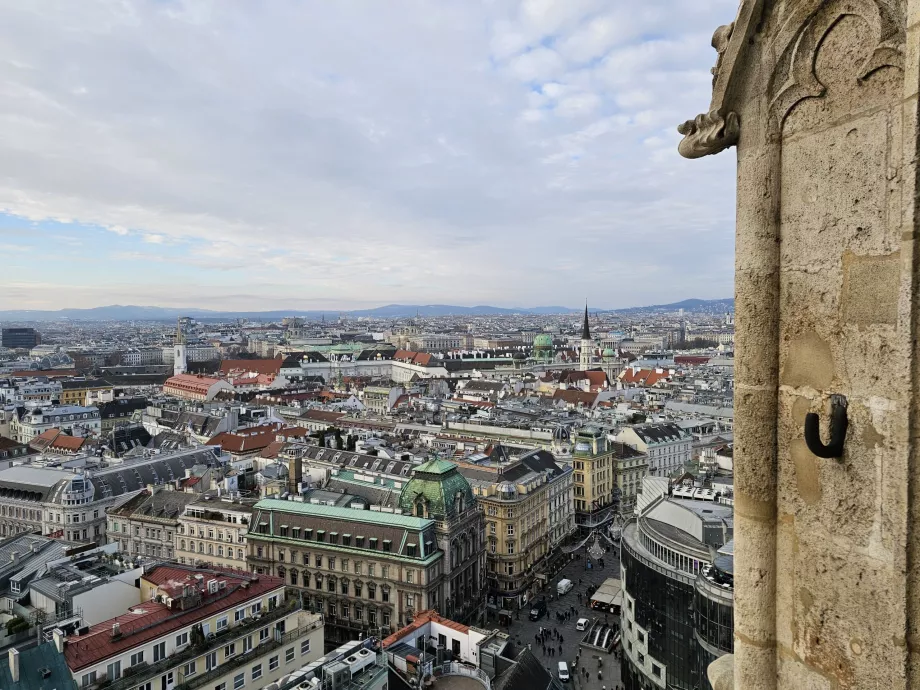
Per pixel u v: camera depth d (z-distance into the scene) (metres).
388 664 78.19
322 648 89.12
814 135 11.62
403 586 117.50
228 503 147.12
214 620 78.94
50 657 65.50
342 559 122.94
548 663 118.62
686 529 97.06
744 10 12.42
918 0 9.44
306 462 190.00
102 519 169.62
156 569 91.19
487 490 154.12
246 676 78.88
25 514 171.12
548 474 174.12
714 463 190.25
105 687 66.88
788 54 11.95
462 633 90.69
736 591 13.05
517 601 147.12
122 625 73.19
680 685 88.31
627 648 103.75
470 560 132.50
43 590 84.12
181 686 72.31
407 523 120.69
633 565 99.69
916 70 9.44
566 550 178.88
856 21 10.82
